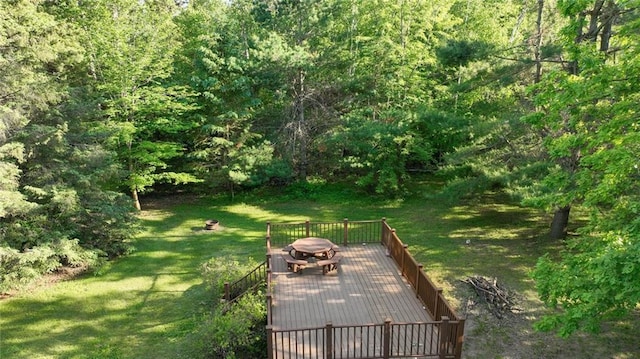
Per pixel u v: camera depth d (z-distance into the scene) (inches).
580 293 278.4
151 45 738.2
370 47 866.8
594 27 481.1
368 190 893.8
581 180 354.6
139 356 378.9
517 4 1066.7
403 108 859.4
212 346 358.9
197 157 816.3
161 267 561.9
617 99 340.8
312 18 785.6
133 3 727.1
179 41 931.3
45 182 509.4
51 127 502.0
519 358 356.5
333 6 804.0
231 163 821.9
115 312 453.4
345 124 827.4
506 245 596.1
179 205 865.5
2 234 462.0
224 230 698.8
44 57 531.5
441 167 745.6
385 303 411.2
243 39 816.9
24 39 494.9
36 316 445.1
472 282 468.1
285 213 784.9
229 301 417.4
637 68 290.2
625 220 327.6
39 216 494.6
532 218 703.1
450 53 564.7
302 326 374.0
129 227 590.6
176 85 784.3
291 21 812.0
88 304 469.4
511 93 631.2
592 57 311.7
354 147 795.4
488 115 655.8
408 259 449.1
